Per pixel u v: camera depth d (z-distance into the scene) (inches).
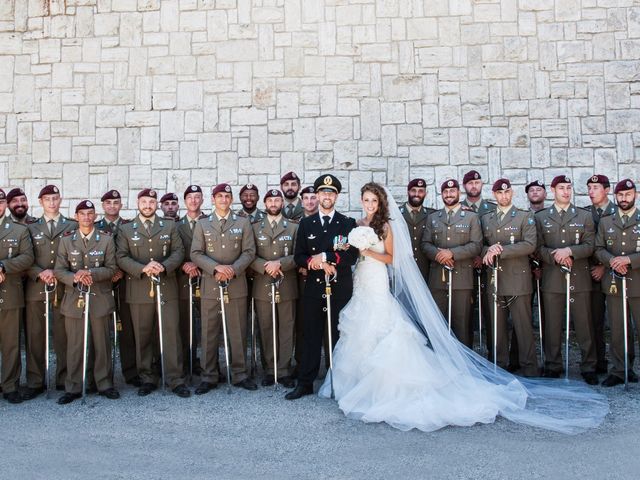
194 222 246.8
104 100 328.5
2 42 331.0
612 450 156.8
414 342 191.9
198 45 326.6
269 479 142.7
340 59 320.5
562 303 228.2
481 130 313.1
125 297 225.5
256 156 322.0
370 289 201.5
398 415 177.6
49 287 219.1
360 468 148.0
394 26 319.0
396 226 208.7
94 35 329.7
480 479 140.5
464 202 267.3
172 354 220.2
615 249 220.4
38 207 327.6
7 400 211.8
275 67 323.0
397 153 316.2
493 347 231.5
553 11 312.3
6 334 212.8
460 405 181.9
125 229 222.7
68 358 211.9
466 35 315.6
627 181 219.3
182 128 325.4
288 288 228.5
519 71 313.0
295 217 271.6
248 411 194.4
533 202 259.9
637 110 306.2
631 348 230.2
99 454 160.2
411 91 316.8
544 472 144.0
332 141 319.0
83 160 328.2
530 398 198.7
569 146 309.0
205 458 156.5
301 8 323.3
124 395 217.0
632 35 307.7
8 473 147.9
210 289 218.4
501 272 228.8
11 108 329.7
